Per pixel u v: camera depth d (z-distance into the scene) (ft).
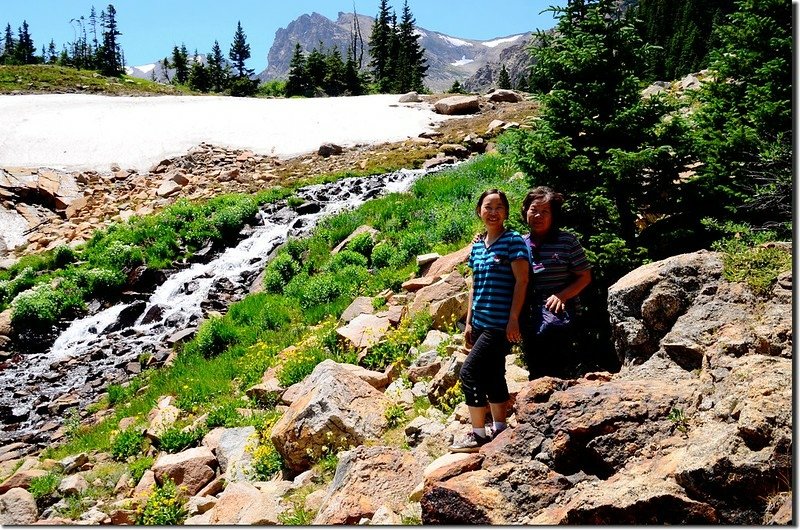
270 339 38.68
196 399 32.99
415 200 54.95
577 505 11.80
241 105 122.21
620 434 13.14
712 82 30.53
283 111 115.03
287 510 18.40
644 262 21.47
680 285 17.04
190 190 78.79
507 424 17.20
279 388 29.78
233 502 19.17
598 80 24.03
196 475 24.16
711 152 23.93
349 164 83.25
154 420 31.45
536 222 18.45
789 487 10.44
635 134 23.39
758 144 23.47
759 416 11.19
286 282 49.01
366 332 30.30
